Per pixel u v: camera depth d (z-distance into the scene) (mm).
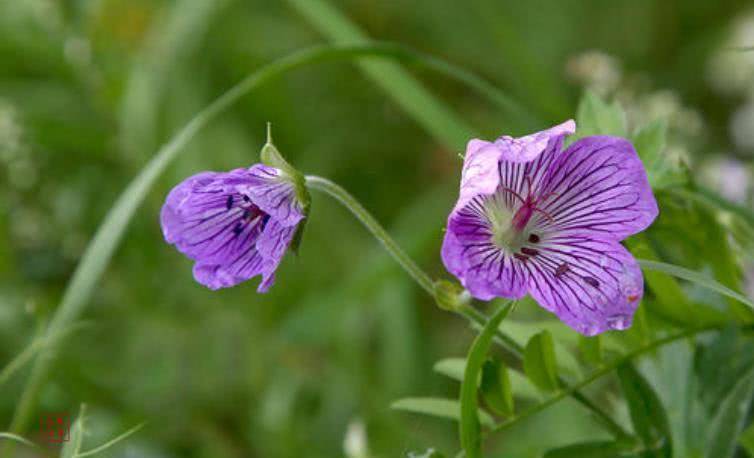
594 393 559
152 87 713
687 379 481
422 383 645
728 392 475
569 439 566
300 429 623
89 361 625
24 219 692
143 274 680
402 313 649
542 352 460
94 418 608
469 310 458
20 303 643
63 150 720
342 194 458
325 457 615
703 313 475
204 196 452
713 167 587
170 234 451
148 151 706
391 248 459
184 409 625
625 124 483
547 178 448
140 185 519
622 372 465
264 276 452
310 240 713
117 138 721
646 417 463
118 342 657
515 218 444
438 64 533
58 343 545
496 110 752
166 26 724
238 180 450
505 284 434
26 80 754
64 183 715
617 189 446
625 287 437
